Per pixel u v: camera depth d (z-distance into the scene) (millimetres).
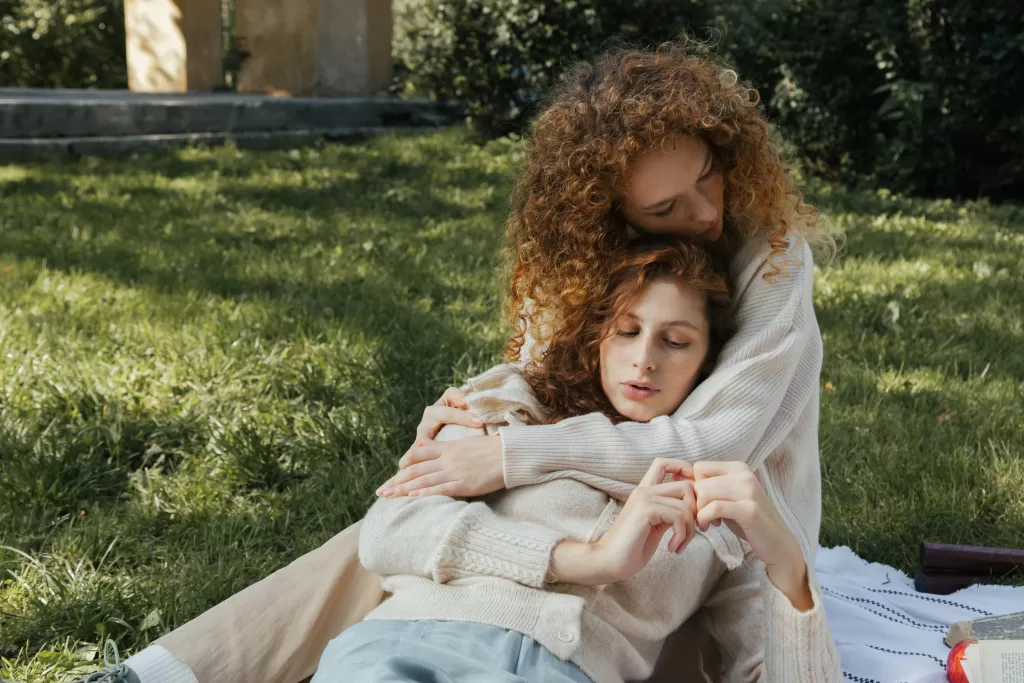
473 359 4758
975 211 10172
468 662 1763
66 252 6570
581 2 10992
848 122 11133
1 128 10008
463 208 8711
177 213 8062
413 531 1926
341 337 5039
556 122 2082
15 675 2590
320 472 3723
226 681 2078
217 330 5035
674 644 2268
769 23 11188
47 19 18094
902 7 10758
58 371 4383
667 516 1779
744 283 2139
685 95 1950
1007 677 2154
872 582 3166
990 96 10562
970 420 4336
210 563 3176
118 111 10789
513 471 1979
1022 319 5930
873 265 7125
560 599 1835
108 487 3604
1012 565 3104
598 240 2059
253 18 13828
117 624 2836
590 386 2170
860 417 4355
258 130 11891
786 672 1818
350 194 9016
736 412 2016
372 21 13602
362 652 1814
